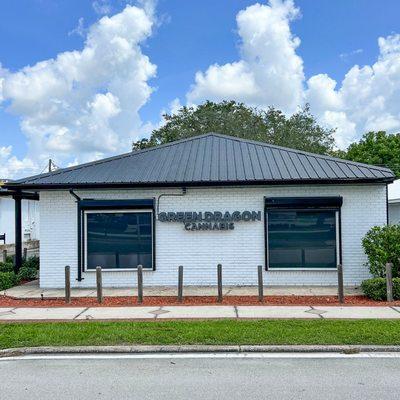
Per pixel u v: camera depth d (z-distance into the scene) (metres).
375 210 14.12
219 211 14.34
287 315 9.80
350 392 5.77
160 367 6.89
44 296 12.89
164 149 17.06
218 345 7.66
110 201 14.32
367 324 8.76
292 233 14.34
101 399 5.67
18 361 7.27
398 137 49.47
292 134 45.22
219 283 11.60
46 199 14.59
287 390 5.86
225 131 45.38
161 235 14.42
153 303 11.45
